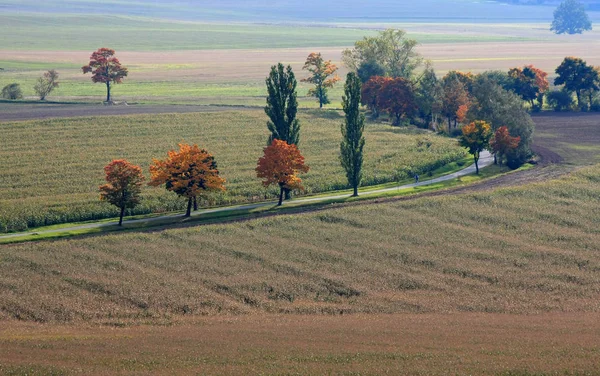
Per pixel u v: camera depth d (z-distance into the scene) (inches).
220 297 6756.9
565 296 6766.7
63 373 4704.7
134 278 7190.0
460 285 7057.1
